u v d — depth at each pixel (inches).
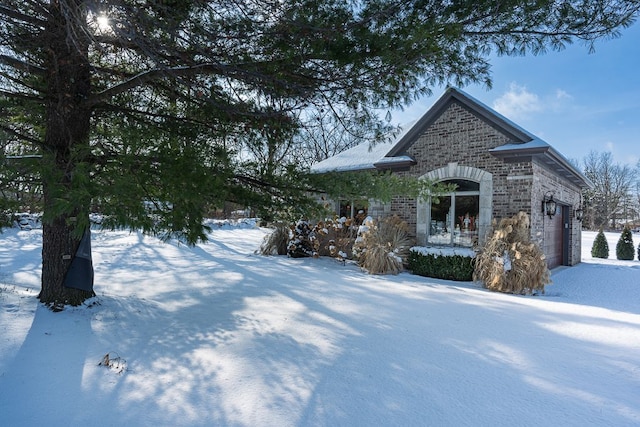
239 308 225.3
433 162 425.1
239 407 111.9
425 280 360.8
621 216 1809.8
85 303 203.0
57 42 169.3
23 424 98.9
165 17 154.1
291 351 158.4
